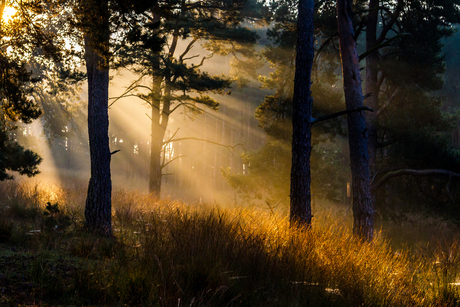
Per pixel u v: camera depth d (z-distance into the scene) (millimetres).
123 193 13961
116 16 7102
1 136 10516
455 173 11477
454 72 33656
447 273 5480
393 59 12852
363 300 4121
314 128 13930
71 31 7934
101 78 7648
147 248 4637
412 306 4375
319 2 13492
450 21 12672
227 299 3707
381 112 13555
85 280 3713
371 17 13492
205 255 4441
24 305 3113
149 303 3371
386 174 12570
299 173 7172
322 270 4754
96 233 6891
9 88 9438
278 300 3760
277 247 5129
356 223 8867
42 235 5969
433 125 13430
